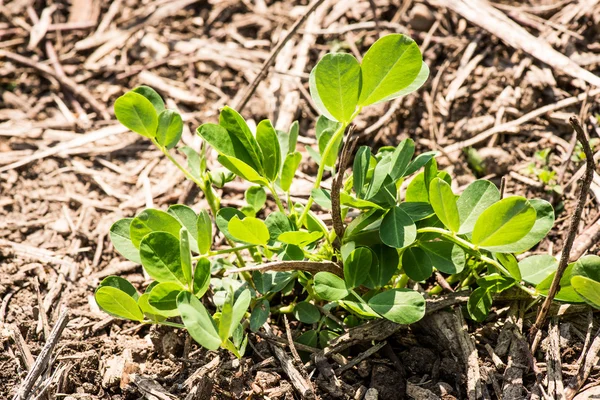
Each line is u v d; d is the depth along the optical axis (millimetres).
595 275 911
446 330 937
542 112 1075
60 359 946
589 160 867
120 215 1057
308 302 948
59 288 1002
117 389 934
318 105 909
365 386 926
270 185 938
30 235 1045
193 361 941
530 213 871
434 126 1091
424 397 915
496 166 1057
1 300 992
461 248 914
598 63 1095
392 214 899
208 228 905
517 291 949
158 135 943
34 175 1091
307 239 914
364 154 916
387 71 876
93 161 1103
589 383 907
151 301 901
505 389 909
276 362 936
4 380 937
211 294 972
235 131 922
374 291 938
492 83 1102
